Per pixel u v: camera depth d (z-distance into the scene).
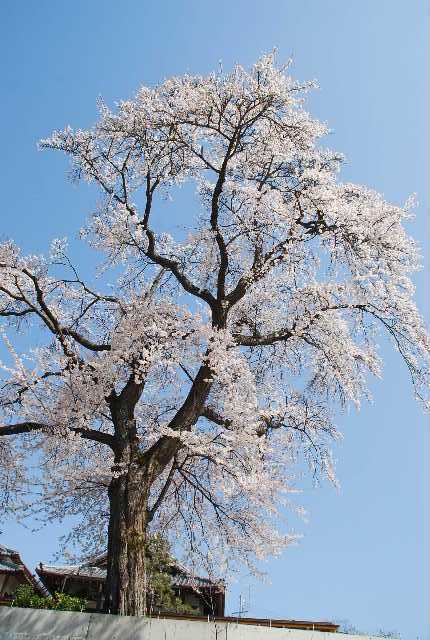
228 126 13.04
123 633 8.62
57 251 13.14
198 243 13.14
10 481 11.87
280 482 11.75
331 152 13.45
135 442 10.83
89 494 13.07
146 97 12.84
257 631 9.02
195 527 12.85
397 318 11.77
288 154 13.07
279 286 12.77
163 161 13.59
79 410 10.77
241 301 12.80
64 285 13.40
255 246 12.65
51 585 20.83
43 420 10.88
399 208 11.83
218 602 19.16
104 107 13.12
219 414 11.59
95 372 10.93
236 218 12.58
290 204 12.16
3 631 8.41
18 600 9.77
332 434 12.79
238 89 12.28
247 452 11.27
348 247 11.85
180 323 11.30
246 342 11.91
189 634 8.78
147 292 12.93
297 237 11.78
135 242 12.77
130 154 13.38
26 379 10.91
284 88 12.30
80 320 13.93
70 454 11.50
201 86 12.24
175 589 18.91
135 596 9.29
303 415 12.66
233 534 12.47
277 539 12.15
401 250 11.92
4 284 12.16
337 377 12.11
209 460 11.86
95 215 13.14
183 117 12.60
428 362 11.62
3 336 11.03
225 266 12.02
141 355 11.34
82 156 13.28
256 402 11.59
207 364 10.94
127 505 10.00
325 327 12.20
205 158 13.88
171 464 12.70
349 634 9.46
